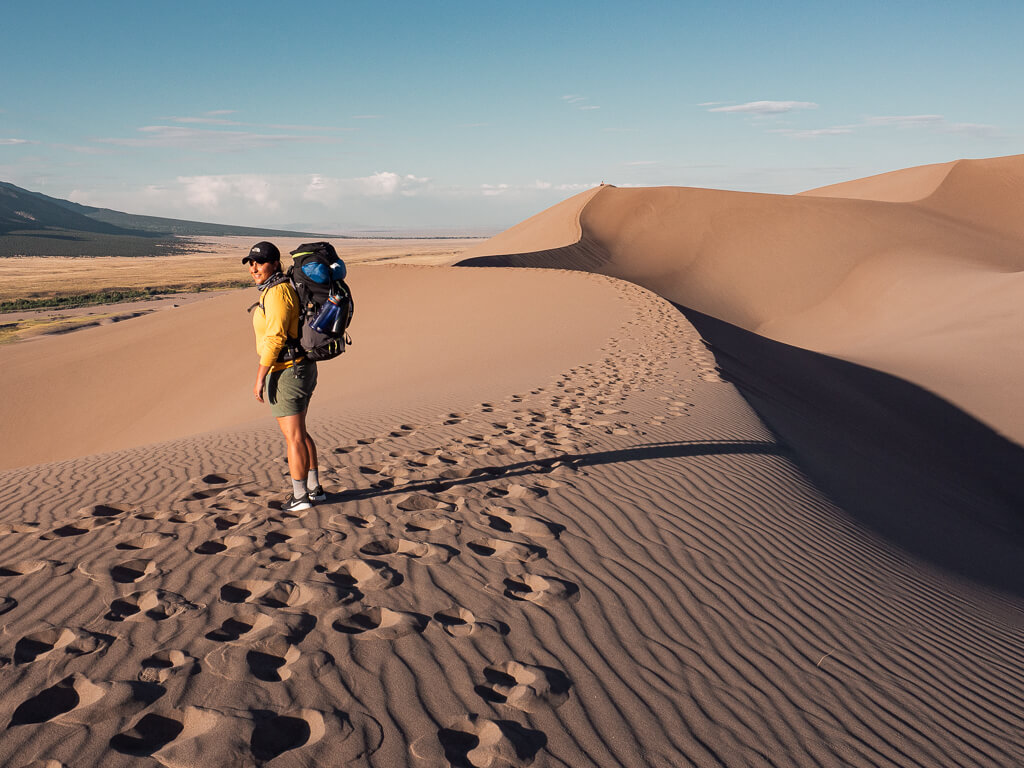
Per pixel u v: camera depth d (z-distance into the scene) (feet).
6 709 8.79
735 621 12.88
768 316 153.28
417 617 11.65
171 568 13.62
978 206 242.37
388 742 8.45
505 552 14.83
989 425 63.36
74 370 88.94
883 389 73.05
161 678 9.52
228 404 69.77
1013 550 32.50
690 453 24.50
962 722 10.87
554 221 229.04
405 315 90.94
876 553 19.38
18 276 565.94
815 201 207.62
